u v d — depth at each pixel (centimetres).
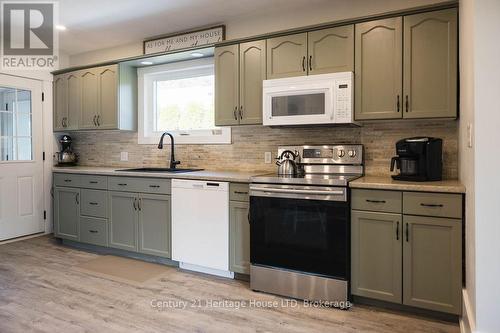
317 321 222
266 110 289
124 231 346
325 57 272
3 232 401
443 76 237
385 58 253
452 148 263
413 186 220
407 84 246
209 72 375
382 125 289
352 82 261
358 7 297
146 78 412
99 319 224
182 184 309
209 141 373
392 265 229
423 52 242
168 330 211
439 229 216
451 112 235
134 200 338
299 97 278
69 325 216
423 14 241
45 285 279
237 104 312
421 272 221
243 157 353
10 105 404
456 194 210
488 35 158
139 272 310
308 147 306
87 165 461
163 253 322
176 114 400
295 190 250
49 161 444
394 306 238
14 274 303
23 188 418
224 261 291
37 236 433
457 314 212
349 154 292
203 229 300
